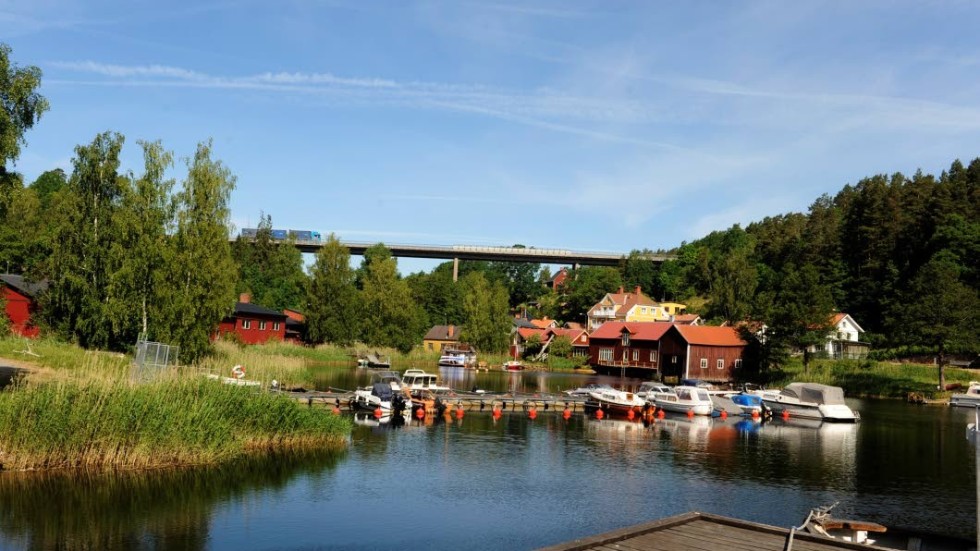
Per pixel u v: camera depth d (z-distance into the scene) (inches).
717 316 5172.2
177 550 717.3
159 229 2032.5
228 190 2148.1
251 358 2233.0
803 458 1402.6
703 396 2177.7
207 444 1077.8
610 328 4062.5
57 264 2060.8
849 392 3068.4
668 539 506.0
